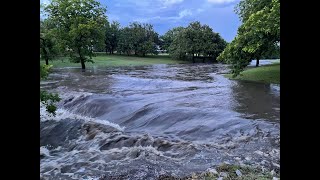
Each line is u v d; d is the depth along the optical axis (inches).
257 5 565.3
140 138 231.5
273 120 267.9
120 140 233.9
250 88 448.1
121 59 1211.9
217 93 412.2
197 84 504.4
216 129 249.8
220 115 283.3
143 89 463.2
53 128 285.6
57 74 688.4
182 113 293.9
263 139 221.0
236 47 500.7
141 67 946.1
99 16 895.7
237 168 164.9
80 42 852.6
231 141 220.7
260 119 271.4
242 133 238.1
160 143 219.8
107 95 396.5
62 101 386.0
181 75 677.3
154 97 387.2
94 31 869.2
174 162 185.0
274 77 542.9
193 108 309.1
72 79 589.9
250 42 479.2
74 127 282.7
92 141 245.0
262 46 482.0
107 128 271.9
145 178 161.2
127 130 275.6
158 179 157.8
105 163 194.2
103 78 595.8
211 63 1167.0
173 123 278.2
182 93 417.1
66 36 834.2
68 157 216.5
